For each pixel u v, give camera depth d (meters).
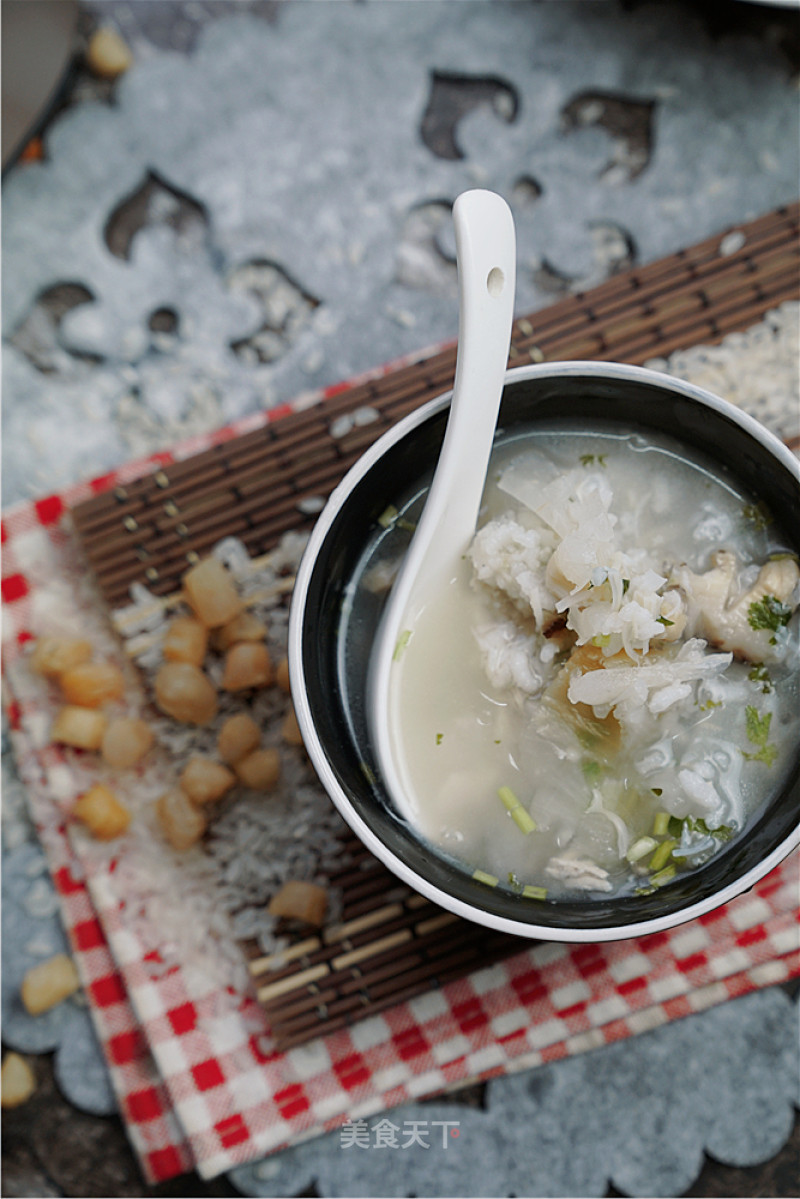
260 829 0.43
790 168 0.48
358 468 0.35
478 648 0.36
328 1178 0.44
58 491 0.45
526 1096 0.44
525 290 0.48
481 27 0.50
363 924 0.42
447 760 0.35
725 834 0.34
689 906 0.32
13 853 0.46
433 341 0.48
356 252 0.49
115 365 0.49
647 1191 0.43
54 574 0.45
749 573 0.36
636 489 0.36
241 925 0.42
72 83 0.50
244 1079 0.42
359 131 0.50
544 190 0.49
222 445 0.44
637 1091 0.44
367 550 0.37
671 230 0.48
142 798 0.44
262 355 0.49
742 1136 0.43
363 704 0.37
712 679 0.35
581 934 0.32
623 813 0.35
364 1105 0.42
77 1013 0.45
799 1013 0.44
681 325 0.43
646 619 0.33
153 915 0.43
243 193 0.49
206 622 0.43
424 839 0.35
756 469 0.35
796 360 0.43
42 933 0.45
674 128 0.49
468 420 0.34
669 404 0.35
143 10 0.50
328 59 0.50
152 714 0.44
